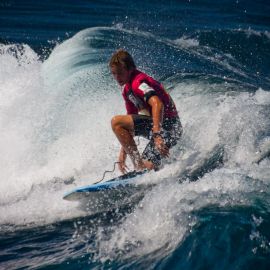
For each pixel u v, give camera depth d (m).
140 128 20.25
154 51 41.72
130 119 20.12
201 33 52.50
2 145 27.34
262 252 14.02
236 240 14.56
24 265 16.20
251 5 79.75
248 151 20.72
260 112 22.02
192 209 16.16
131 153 20.52
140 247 15.64
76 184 22.73
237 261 13.91
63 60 38.72
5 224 19.36
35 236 18.25
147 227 16.25
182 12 71.62
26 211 20.22
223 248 14.41
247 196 16.62
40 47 52.22
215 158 21.11
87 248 16.56
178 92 27.31
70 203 20.38
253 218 15.36
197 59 41.72
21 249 17.38
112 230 17.41
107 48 41.50
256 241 14.41
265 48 49.66
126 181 19.72
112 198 19.80
